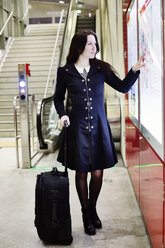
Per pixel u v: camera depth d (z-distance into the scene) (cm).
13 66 923
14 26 1230
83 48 219
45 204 211
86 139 218
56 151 562
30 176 397
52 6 2220
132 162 327
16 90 838
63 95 236
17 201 309
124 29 371
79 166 216
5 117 750
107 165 219
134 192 322
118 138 512
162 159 161
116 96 584
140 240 221
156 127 175
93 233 230
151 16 180
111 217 262
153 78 179
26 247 217
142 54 219
